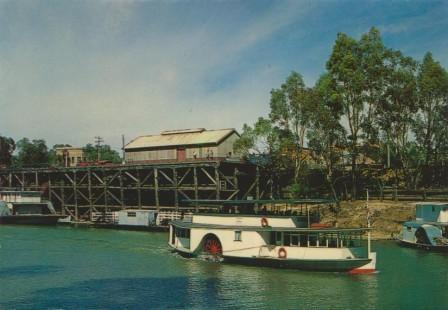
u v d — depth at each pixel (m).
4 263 44.53
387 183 74.62
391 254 46.97
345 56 66.12
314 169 75.06
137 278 37.69
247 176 75.12
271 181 73.19
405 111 68.69
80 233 68.81
